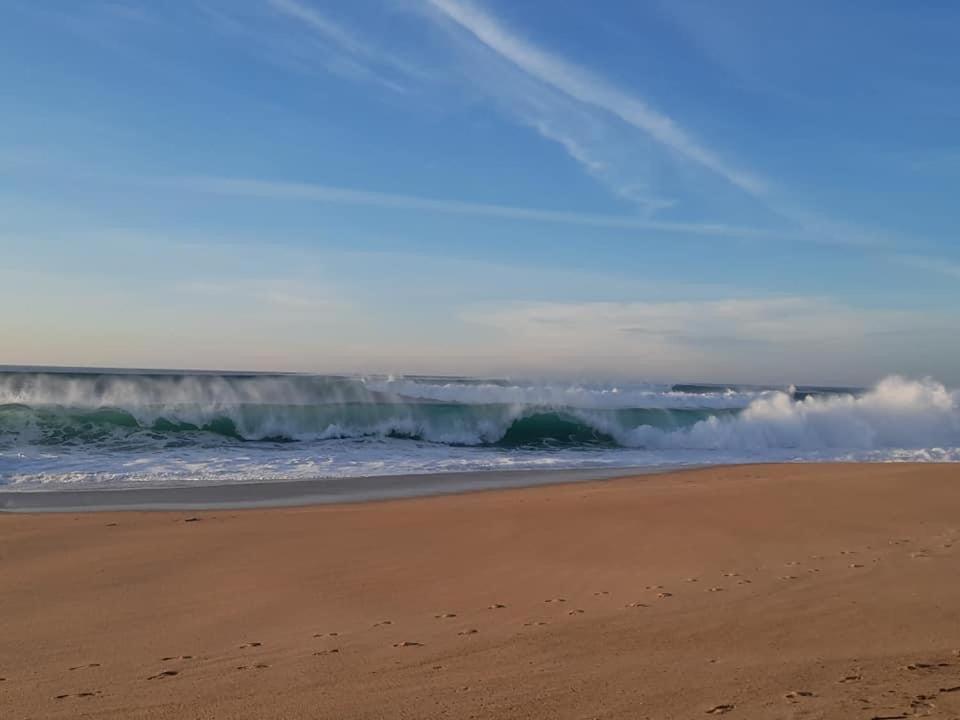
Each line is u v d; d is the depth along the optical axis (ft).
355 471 60.08
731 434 86.33
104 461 60.75
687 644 18.71
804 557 29.96
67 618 22.54
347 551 32.04
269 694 15.49
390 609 23.25
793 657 17.31
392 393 90.27
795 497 45.85
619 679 15.83
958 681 15.16
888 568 27.40
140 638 20.47
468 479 57.00
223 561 30.32
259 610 23.31
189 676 17.03
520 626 20.84
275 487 52.08
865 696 14.20
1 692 16.15
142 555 31.37
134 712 14.64
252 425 77.46
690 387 226.38
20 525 37.68
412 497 48.88
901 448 86.12
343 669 17.19
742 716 13.25
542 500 45.93
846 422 90.27
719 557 30.25
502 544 33.27
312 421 79.97
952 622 20.29
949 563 28.22
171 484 52.34
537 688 15.39
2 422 71.10
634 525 37.37
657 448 84.28
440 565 29.40
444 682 15.98
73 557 30.99
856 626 20.06
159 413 75.10
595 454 76.38
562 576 27.37
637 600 23.63
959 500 44.73
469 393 91.76
